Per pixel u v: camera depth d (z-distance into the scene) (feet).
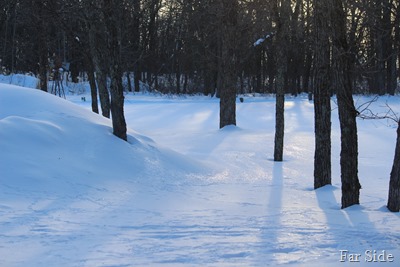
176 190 32.27
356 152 27.71
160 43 200.03
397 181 25.34
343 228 20.27
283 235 18.93
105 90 61.82
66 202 25.40
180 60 184.65
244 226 20.77
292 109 115.24
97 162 34.83
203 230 19.84
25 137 33.91
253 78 218.79
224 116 77.00
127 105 123.54
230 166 45.57
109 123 45.03
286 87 202.18
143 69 202.39
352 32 30.86
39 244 17.20
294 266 14.90
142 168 36.68
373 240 18.04
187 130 77.10
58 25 63.10
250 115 103.60
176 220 22.02
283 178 40.70
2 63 170.19
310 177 41.60
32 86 136.56
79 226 20.18
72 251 16.40
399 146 25.25
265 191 33.76
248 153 54.13
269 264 15.10
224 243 17.61
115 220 21.72
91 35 58.65
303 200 30.42
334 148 59.62
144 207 25.57
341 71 27.96
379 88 144.87
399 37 30.73
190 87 209.87
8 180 27.86
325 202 29.86
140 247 17.01
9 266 14.80
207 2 82.17
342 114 27.61
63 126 38.32
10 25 176.14
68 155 34.32
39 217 21.49
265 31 69.46
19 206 23.53
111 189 30.14
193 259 15.60
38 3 58.65
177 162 41.06
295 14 55.57
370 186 36.73
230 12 74.95
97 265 14.90
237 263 15.15
